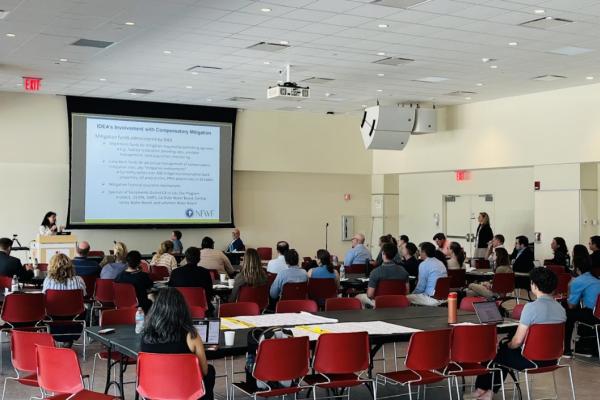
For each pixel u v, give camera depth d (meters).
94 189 16.34
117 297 8.88
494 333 5.96
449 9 8.92
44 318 8.32
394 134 16.31
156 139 17.02
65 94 15.87
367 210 20.86
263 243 19.27
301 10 9.02
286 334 5.57
